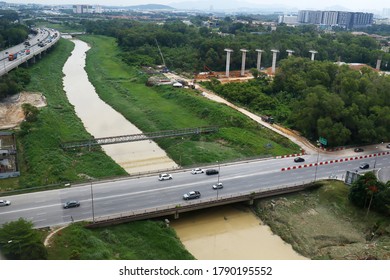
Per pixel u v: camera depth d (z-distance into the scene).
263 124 140.75
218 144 124.31
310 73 165.00
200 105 155.00
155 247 72.75
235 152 117.44
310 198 94.38
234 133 130.38
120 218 77.56
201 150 117.06
